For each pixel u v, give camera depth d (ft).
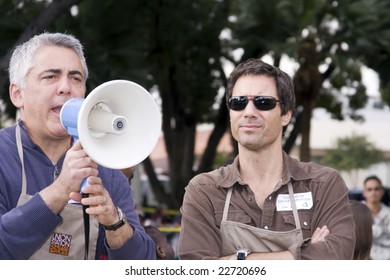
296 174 14.43
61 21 43.68
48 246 12.84
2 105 47.44
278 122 14.38
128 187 13.97
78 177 11.40
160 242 18.17
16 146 13.02
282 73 14.65
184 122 66.44
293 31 53.31
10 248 11.87
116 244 12.60
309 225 14.12
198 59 59.72
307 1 51.29
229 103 14.53
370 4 51.42
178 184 65.62
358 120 80.38
